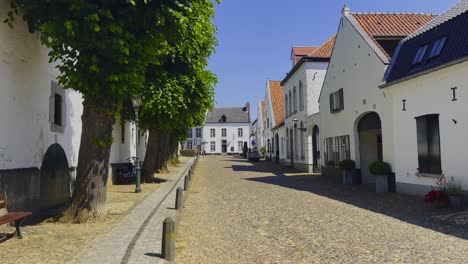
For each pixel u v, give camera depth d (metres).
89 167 8.94
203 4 9.12
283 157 34.94
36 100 9.48
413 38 14.04
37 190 9.41
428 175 12.45
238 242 7.48
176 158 39.16
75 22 7.23
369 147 17.92
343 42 18.77
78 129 13.02
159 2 7.82
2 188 7.73
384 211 10.62
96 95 8.30
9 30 8.16
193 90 16.66
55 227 8.22
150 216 9.72
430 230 8.13
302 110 26.64
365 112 16.64
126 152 21.91
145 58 8.39
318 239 7.55
